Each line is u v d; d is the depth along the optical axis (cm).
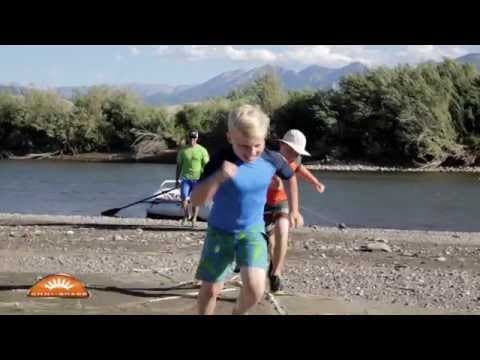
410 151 5062
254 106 521
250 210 521
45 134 6562
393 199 2922
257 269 519
